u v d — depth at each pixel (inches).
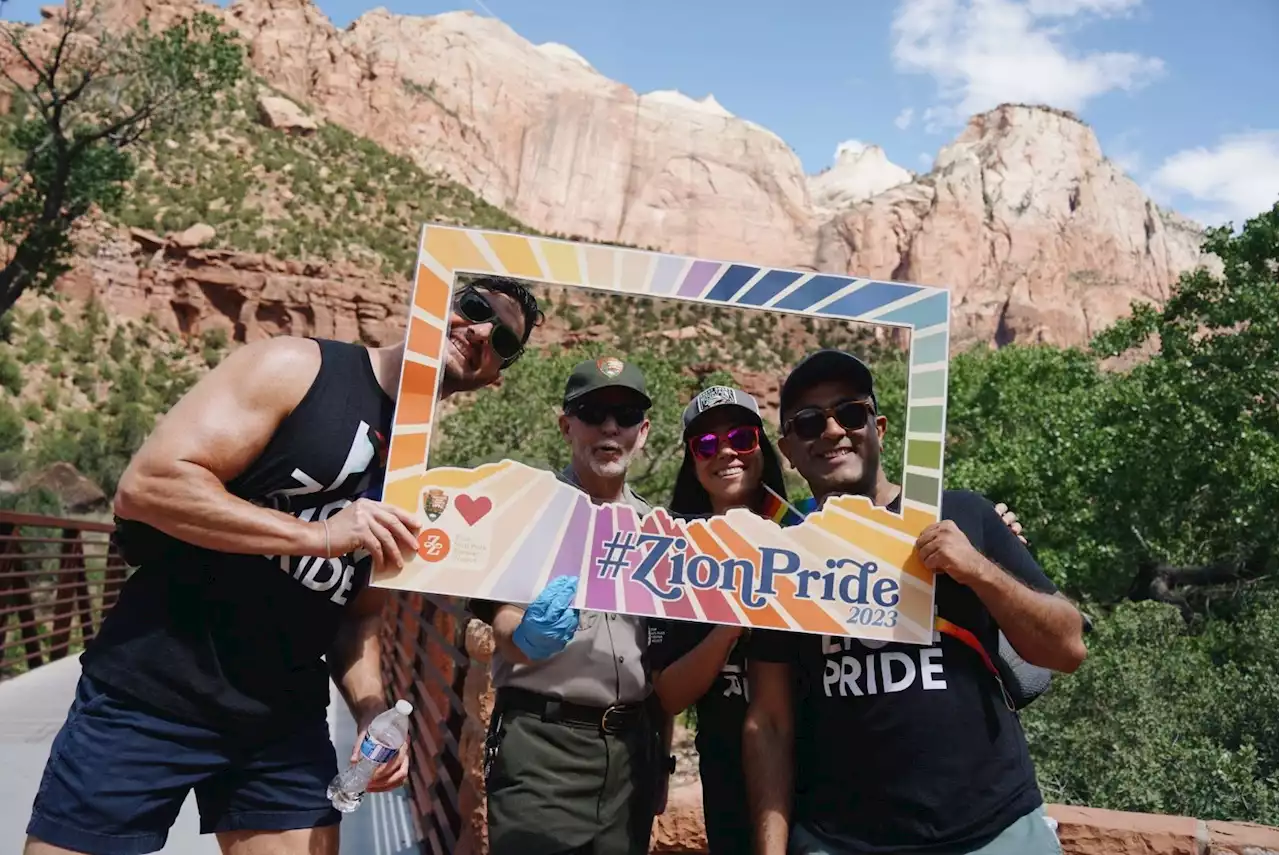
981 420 732.7
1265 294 484.4
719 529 88.4
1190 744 217.3
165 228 2721.5
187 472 78.4
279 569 84.1
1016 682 89.4
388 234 3149.6
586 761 96.6
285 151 3297.2
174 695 80.6
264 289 2770.7
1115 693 220.7
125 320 2541.8
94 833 77.9
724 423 99.7
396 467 84.9
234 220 2832.2
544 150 6476.4
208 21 1000.9
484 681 126.6
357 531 81.6
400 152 5733.3
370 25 6451.8
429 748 180.9
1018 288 6146.7
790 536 88.6
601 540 87.4
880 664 86.8
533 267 89.0
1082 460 515.8
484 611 97.3
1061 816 120.0
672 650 101.5
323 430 84.0
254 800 85.0
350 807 87.1
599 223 6461.6
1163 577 514.3
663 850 127.6
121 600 83.8
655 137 6835.6
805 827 88.3
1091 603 467.2
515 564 86.2
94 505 1216.2
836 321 96.0
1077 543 494.0
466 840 133.3
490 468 86.7
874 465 96.1
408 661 246.4
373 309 2874.0
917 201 6619.1
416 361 86.1
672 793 131.2
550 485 87.5
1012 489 530.3
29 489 882.1
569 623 85.7
